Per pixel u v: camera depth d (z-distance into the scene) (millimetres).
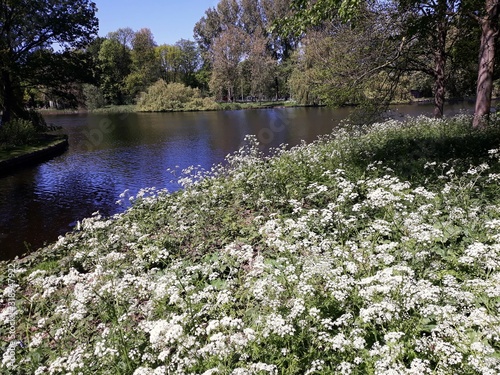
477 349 2543
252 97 66812
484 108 10562
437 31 14727
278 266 4438
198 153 20516
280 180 7660
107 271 4746
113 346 3414
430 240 4039
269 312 3496
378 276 3266
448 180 6566
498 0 9844
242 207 7129
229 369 2891
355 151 9273
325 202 6594
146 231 6672
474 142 8273
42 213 11508
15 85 28594
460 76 18844
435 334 2863
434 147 8586
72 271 4508
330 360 2977
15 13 26062
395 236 4762
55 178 15969
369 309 2953
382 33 12523
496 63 13453
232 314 3711
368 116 14852
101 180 15352
